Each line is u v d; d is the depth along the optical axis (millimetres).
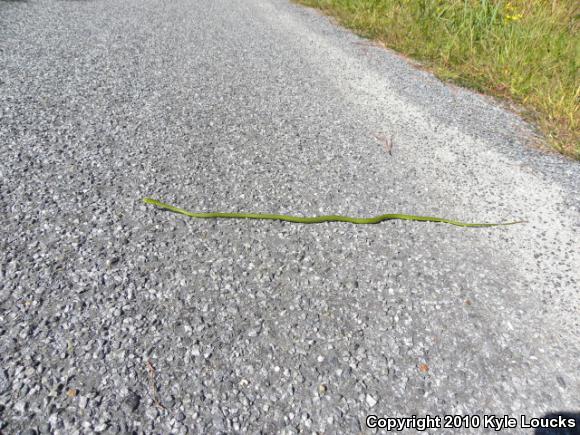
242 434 1624
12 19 6871
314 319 2164
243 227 2816
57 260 2354
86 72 5039
